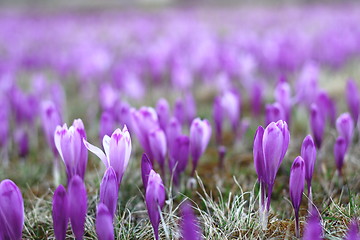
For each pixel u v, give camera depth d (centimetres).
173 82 141
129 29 365
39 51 240
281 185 74
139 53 191
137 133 69
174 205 72
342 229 64
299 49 159
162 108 74
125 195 75
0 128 86
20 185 82
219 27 358
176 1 782
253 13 518
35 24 439
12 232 58
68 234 67
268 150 61
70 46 268
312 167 63
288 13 483
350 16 377
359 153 81
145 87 149
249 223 65
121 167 61
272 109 71
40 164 89
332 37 183
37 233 68
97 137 104
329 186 74
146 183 61
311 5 601
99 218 57
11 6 802
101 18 502
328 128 87
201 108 123
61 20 487
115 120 86
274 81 144
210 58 146
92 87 155
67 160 62
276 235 64
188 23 403
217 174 80
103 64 155
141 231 66
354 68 152
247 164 83
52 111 75
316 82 89
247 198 72
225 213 69
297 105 104
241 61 134
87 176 80
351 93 80
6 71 155
